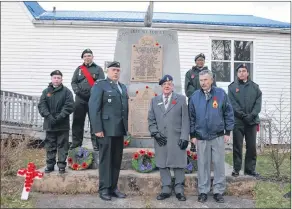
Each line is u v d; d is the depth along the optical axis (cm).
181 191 530
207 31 1288
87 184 565
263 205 504
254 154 621
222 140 528
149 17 733
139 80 686
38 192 561
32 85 1259
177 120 538
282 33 1316
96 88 521
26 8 1260
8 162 624
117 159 532
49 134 583
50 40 1264
